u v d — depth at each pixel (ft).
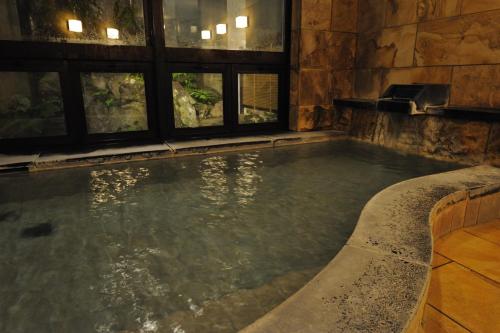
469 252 6.76
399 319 3.58
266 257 6.36
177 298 5.16
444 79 14.32
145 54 15.35
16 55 13.29
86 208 8.84
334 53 18.48
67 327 4.55
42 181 11.10
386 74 17.19
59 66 14.07
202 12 33.04
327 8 17.60
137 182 10.99
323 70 18.42
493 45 12.46
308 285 4.26
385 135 16.21
